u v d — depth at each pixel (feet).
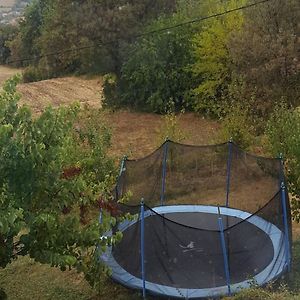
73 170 28.73
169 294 33.53
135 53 97.04
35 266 42.47
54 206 26.89
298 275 36.65
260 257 35.70
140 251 34.53
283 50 64.49
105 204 30.25
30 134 24.98
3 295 32.30
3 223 21.86
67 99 123.13
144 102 99.19
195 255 34.40
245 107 63.36
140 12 101.50
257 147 60.08
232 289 33.17
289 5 65.31
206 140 70.85
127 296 36.01
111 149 78.48
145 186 48.78
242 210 47.06
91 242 27.45
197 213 47.11
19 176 24.93
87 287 38.81
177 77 94.22
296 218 42.32
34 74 160.45
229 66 81.82
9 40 201.26
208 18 82.28
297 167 40.50
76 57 107.86
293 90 66.80
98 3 99.55
